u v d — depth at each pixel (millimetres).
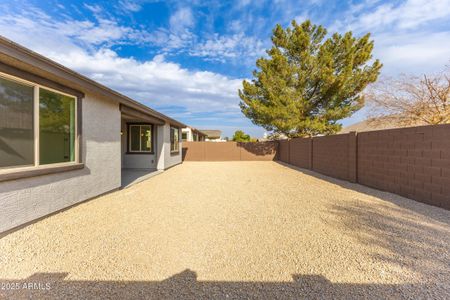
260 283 2295
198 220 4148
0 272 2453
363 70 13289
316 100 14531
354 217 4230
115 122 6750
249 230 3670
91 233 3516
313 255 2836
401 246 3023
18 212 3615
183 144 19125
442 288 2172
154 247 3062
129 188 7191
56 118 4555
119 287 2223
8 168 3562
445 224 3752
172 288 2217
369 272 2453
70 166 4770
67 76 4320
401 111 9359
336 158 9250
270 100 14516
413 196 5355
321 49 13492
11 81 3637
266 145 19109
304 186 7492
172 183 8109
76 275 2414
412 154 5379
